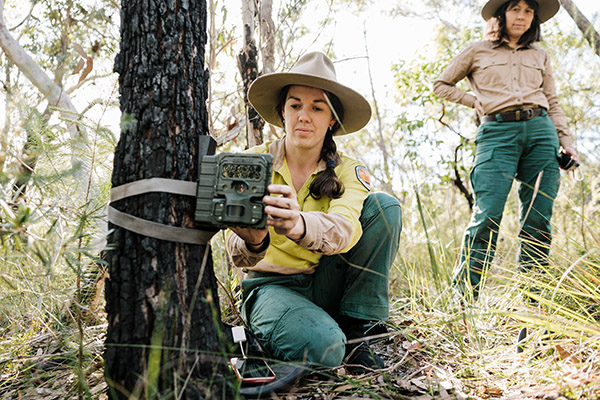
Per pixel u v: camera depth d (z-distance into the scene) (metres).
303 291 2.15
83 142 1.56
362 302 2.09
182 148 1.45
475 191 3.03
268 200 1.41
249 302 2.12
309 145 1.99
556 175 2.95
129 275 1.38
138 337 1.35
